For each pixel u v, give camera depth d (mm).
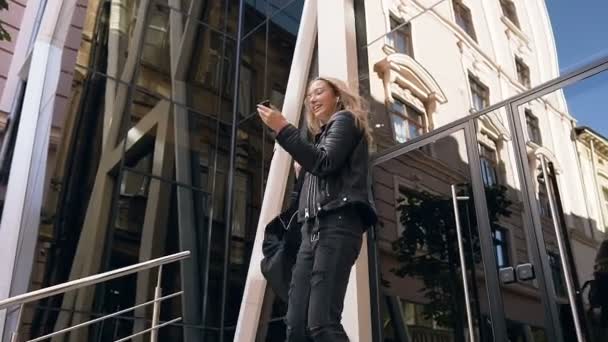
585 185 4230
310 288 1706
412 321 5016
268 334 6992
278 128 1719
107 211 8539
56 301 7477
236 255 9641
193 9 11266
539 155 4531
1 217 6820
